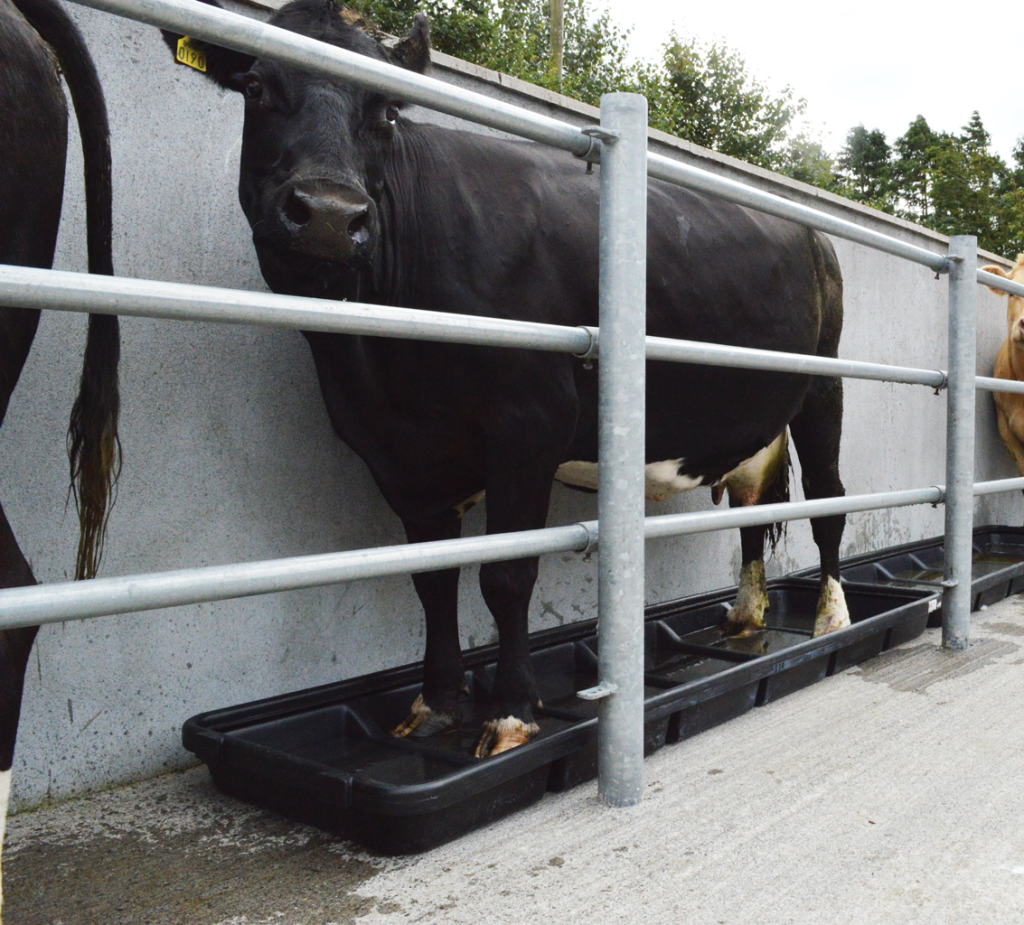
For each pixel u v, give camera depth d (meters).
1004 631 3.27
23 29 1.43
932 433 5.49
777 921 1.28
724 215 2.80
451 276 2.02
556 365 2.05
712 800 1.74
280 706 2.09
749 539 3.34
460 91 1.50
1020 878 1.40
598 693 1.67
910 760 1.94
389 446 2.13
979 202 30.34
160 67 2.17
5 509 1.93
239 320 1.24
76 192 2.03
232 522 2.31
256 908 1.41
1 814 1.24
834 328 3.32
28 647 1.29
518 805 1.74
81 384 1.60
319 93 1.73
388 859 1.57
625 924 1.28
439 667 2.25
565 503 3.25
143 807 1.91
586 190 2.35
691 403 2.65
